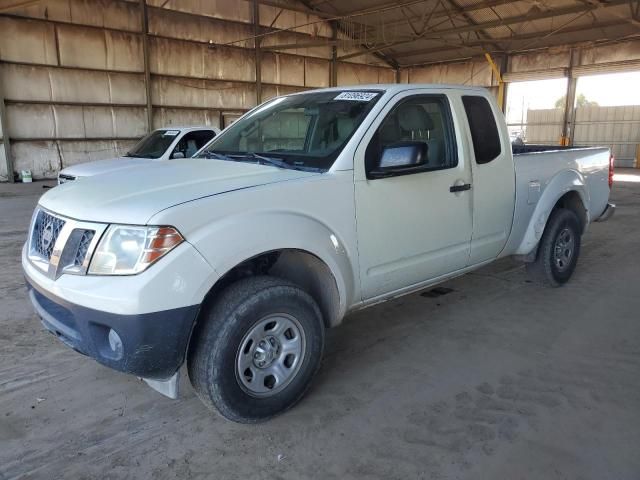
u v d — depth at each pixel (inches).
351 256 120.3
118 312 89.1
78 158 670.5
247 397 104.6
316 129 132.8
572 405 116.4
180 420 111.6
